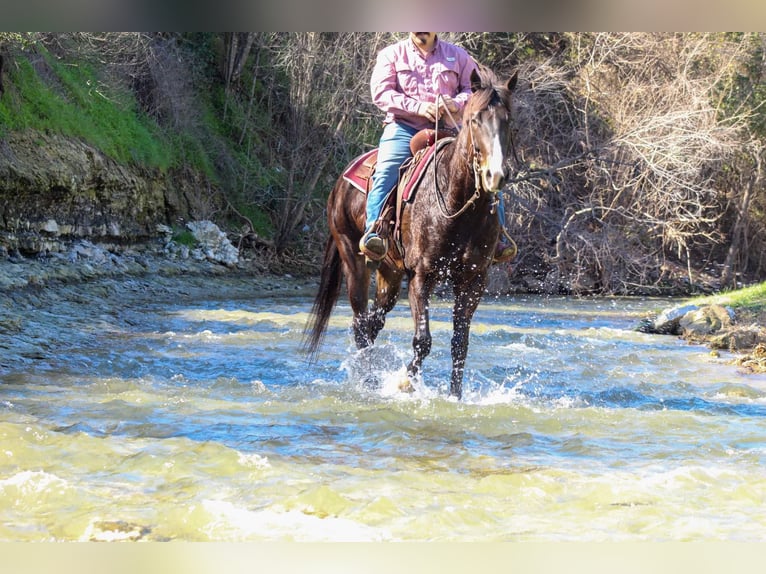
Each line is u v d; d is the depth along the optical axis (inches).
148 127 864.9
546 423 243.1
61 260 611.2
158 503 167.3
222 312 540.7
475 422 240.2
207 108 992.2
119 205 724.7
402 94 277.6
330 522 157.6
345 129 940.0
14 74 640.4
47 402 254.1
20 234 578.2
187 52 985.5
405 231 268.1
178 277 738.8
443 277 261.7
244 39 1016.2
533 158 882.8
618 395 290.4
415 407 255.6
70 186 634.8
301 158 948.0
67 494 169.9
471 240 250.5
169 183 839.1
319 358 361.7
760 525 159.9
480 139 232.1
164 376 307.6
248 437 219.9
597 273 873.5
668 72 904.9
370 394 279.0
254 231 917.8
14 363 317.7
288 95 1000.9
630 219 873.5
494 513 165.0
